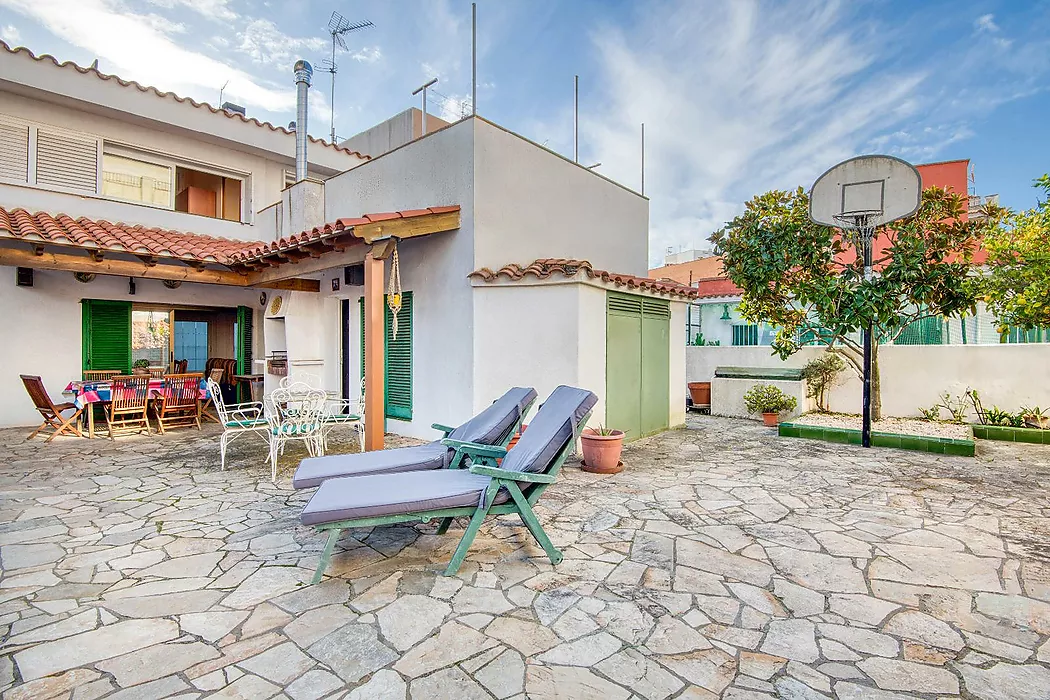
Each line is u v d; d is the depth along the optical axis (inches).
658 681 94.0
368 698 89.5
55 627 111.2
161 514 186.4
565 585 131.4
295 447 302.5
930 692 90.7
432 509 136.1
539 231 338.3
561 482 230.5
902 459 275.6
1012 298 318.3
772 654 102.1
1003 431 327.6
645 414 341.7
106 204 397.1
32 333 377.7
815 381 410.6
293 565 143.0
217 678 94.6
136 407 341.1
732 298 549.3
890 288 299.3
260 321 487.5
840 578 134.5
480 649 103.9
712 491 215.2
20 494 210.2
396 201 339.6
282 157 477.1
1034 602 121.4
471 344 293.3
